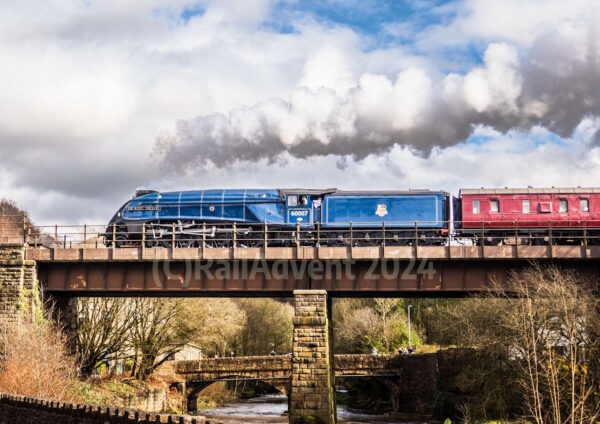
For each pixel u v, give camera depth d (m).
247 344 94.00
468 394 50.34
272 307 103.88
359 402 79.75
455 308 62.31
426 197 46.72
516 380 36.78
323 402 38.50
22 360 37.31
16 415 30.17
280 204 48.22
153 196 49.81
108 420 23.33
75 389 40.22
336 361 67.94
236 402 84.19
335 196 47.59
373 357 67.69
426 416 61.66
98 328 54.72
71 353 47.22
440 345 80.94
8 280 43.44
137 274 43.31
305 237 47.84
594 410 33.16
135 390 53.75
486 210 46.47
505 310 38.97
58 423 26.38
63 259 43.28
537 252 39.44
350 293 43.59
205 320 62.72
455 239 44.34
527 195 46.41
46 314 44.03
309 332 39.41
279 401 85.88
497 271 40.66
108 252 42.75
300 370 39.00
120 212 50.03
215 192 49.22
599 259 39.22
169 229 49.06
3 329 41.12
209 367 65.69
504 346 39.66
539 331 37.09
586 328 36.16
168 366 65.50
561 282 36.06
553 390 30.11
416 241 40.62
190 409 67.06
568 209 46.09
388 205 46.94
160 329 59.19
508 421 39.25
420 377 65.06
